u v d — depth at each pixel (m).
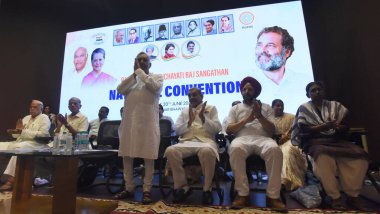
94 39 5.02
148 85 2.33
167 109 4.42
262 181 3.30
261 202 2.24
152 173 2.34
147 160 2.32
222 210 2.01
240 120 2.50
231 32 4.36
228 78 4.25
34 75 5.21
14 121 4.98
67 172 1.74
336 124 2.19
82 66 5.00
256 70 4.16
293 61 4.03
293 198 2.40
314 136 2.32
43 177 3.10
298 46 4.05
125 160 2.46
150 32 4.75
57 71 5.37
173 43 4.59
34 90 5.17
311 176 3.10
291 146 2.71
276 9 4.25
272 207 2.03
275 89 4.04
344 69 3.77
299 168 2.60
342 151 2.07
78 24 5.49
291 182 2.47
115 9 5.32
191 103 2.75
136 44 4.77
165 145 2.58
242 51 4.27
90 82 4.90
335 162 2.12
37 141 3.21
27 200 2.07
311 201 2.10
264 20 4.27
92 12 5.42
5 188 2.80
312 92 2.45
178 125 2.70
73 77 5.01
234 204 2.06
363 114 3.47
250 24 4.31
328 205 2.12
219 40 4.39
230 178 3.35
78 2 5.21
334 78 3.92
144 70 2.48
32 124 3.28
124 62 4.78
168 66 4.54
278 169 2.07
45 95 5.23
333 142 2.21
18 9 5.27
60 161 1.74
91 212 1.79
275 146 2.11
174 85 4.46
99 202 2.04
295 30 4.11
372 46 3.40
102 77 4.84
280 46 4.12
